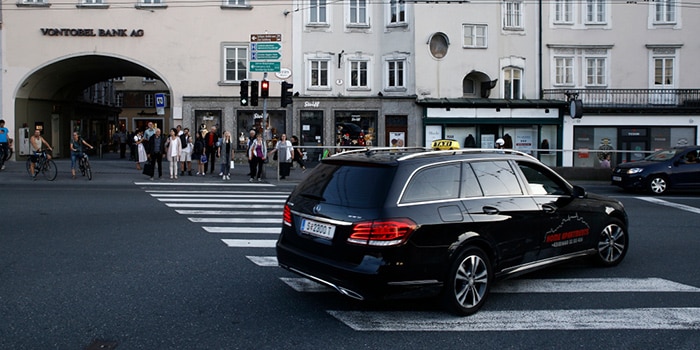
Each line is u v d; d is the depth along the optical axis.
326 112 29.41
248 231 10.63
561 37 31.16
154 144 20.64
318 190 6.35
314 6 29.62
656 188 18.58
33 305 6.14
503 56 30.16
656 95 31.27
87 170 20.30
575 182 22.89
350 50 29.69
